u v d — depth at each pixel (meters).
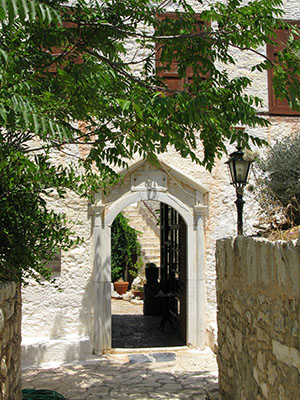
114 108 3.59
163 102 3.01
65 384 5.04
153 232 13.96
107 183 4.23
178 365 5.75
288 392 2.29
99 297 6.25
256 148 6.63
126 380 5.17
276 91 4.09
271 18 3.99
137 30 6.62
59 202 6.24
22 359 5.82
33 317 6.11
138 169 6.53
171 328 8.16
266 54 6.82
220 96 3.95
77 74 3.32
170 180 6.59
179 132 3.76
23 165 3.00
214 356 6.14
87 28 3.95
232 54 6.79
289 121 6.79
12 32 3.53
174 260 7.82
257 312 2.82
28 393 4.48
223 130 3.75
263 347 2.70
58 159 6.33
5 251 3.02
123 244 12.62
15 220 2.99
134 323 8.77
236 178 4.39
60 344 5.95
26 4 2.00
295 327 2.21
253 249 2.90
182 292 6.97
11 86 2.81
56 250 3.44
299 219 3.87
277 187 4.13
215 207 6.62
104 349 6.24
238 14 3.96
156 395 4.64
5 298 2.86
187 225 6.57
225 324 3.72
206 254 6.59
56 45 3.83
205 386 4.63
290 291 2.26
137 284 11.88
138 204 15.61
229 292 3.59
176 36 3.96
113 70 4.01
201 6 6.67
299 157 4.06
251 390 2.94
